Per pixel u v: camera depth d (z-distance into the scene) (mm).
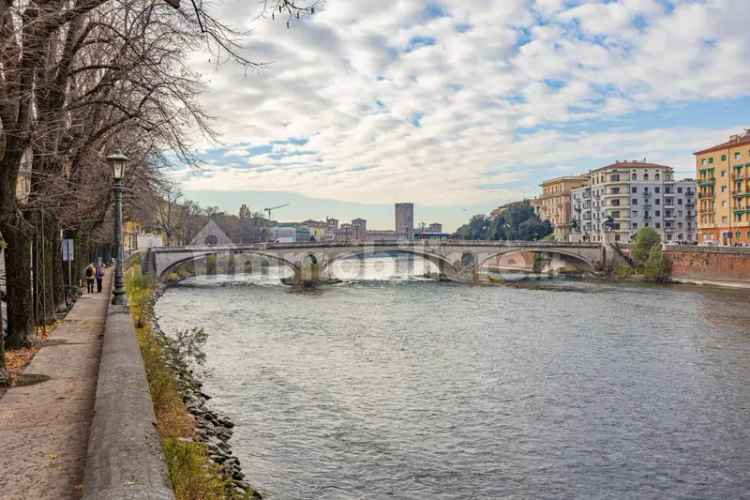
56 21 13602
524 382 27641
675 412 23484
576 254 100750
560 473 17453
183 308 53188
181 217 112375
